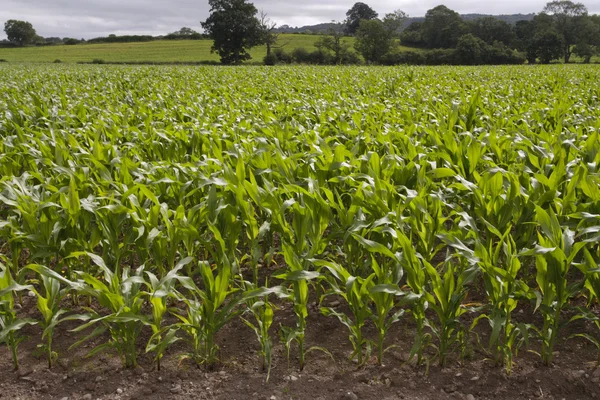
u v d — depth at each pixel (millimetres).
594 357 3418
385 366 3373
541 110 9109
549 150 5391
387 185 4070
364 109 9961
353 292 3260
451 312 3250
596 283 3158
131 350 3367
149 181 4770
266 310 3266
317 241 3764
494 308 3174
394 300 4215
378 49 84375
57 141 6426
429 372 3285
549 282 3180
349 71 26531
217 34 78562
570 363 3355
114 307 3195
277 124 7508
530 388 3115
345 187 4754
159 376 3307
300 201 4145
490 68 32438
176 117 9586
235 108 10617
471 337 3691
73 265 4188
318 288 4188
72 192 3932
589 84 16562
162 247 4031
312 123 8719
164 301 3539
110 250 4297
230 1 79250
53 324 3143
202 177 4426
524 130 6922
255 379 3271
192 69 29703
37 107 9227
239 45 79500
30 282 4477
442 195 4508
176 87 16375
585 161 5035
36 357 3566
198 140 6367
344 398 3066
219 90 14859
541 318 3900
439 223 3871
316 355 3527
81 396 3145
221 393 3139
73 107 10633
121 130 7648
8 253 5047
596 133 4910
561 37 88500
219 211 3895
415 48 110625
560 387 3113
